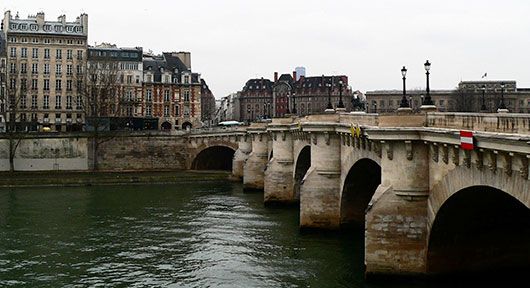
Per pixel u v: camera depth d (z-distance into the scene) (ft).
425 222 110.52
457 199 98.99
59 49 444.55
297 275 128.67
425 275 110.22
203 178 322.75
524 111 416.87
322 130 168.96
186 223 193.36
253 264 139.33
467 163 88.89
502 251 110.93
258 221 196.54
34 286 124.88
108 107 439.22
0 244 163.53
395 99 453.99
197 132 368.68
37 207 227.81
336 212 170.40
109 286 124.77
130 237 171.94
